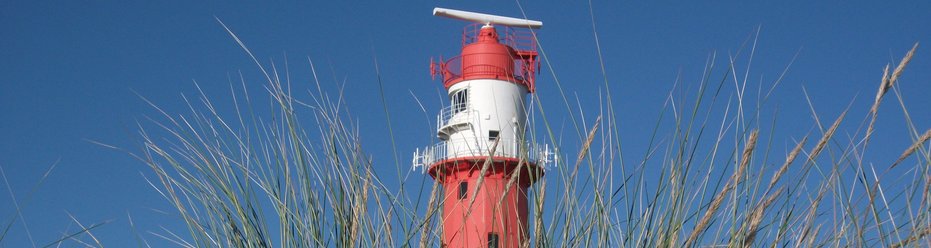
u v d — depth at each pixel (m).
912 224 3.74
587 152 4.30
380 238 4.46
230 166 4.63
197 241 4.59
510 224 4.22
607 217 4.22
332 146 4.56
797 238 3.99
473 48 33.09
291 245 4.41
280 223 4.44
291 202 4.47
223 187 4.60
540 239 4.20
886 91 3.85
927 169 3.75
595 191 4.24
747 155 3.98
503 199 4.25
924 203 3.74
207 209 4.61
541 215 4.21
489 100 31.69
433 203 4.49
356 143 4.60
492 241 4.20
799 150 3.95
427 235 4.43
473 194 4.29
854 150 3.93
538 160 4.30
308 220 4.44
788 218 4.02
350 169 4.52
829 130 3.93
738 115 4.13
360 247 4.43
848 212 3.88
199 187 4.65
